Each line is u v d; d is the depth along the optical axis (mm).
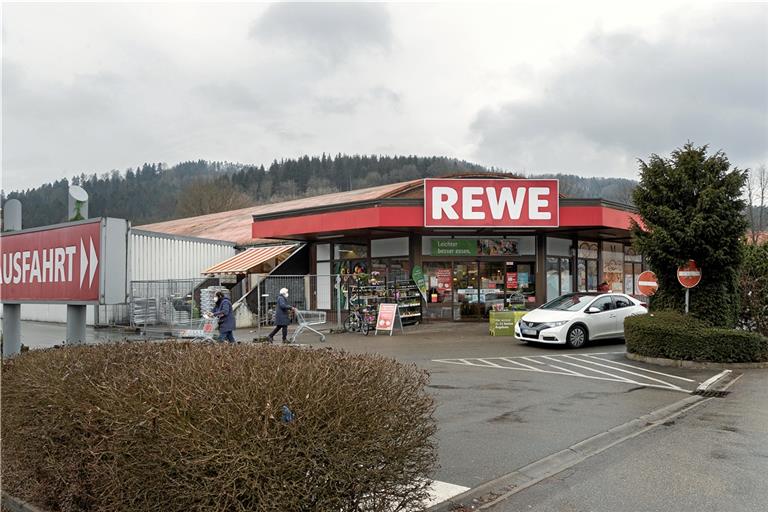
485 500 4844
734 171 12688
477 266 22359
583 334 15195
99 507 3770
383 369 4211
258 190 102438
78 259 7051
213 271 23406
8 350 8594
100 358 4848
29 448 4312
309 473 3285
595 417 7637
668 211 12766
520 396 9008
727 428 7176
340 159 106312
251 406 3264
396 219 19469
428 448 4293
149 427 3324
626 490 5016
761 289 14750
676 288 13492
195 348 5129
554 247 23188
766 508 4602
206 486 3170
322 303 24656
